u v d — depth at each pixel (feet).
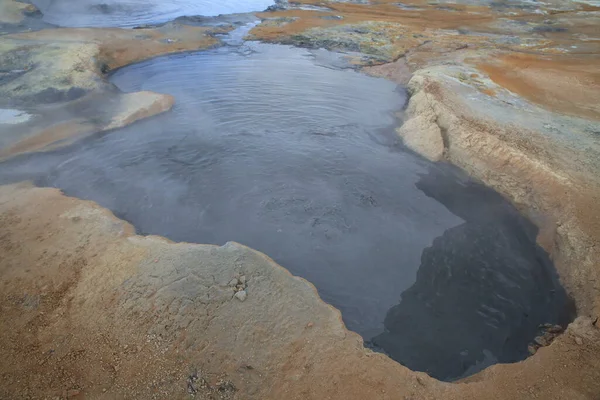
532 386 22.31
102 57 66.49
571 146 43.04
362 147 48.06
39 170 40.34
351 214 37.63
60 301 26.14
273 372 22.20
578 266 30.17
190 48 76.23
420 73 62.28
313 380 21.95
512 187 39.86
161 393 21.36
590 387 22.15
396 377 22.54
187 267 27.94
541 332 27.63
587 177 38.11
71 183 38.99
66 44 66.44
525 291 31.09
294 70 68.69
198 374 22.04
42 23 78.95
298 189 40.22
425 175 43.98
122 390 21.54
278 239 34.19
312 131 50.47
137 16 92.73
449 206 39.73
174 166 42.39
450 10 108.06
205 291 26.18
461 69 64.80
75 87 54.54
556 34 88.38
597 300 27.04
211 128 49.93
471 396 21.84
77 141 45.14
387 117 54.80
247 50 77.30
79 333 24.27
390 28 90.07
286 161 44.32
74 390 21.48
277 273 28.17
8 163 40.47
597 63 69.36
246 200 38.27
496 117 48.60
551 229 34.83
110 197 37.42
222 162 43.47
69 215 33.50
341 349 23.63
